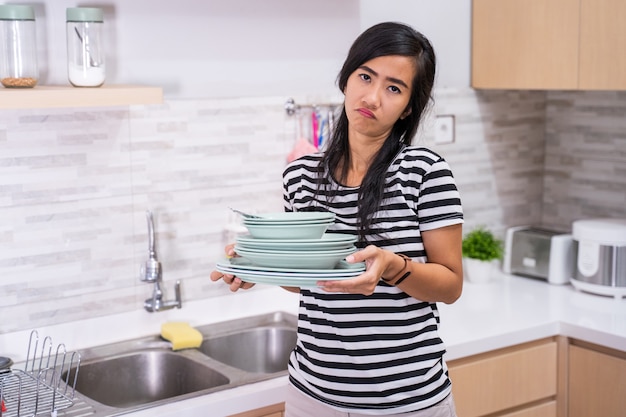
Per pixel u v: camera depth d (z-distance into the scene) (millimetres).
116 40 2441
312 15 2785
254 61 2691
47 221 2363
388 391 1594
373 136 1611
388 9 2938
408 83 1553
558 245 2963
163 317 2521
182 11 2541
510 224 3320
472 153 3156
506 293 2869
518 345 2492
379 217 1606
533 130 3330
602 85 2678
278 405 2049
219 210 2668
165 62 2531
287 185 1758
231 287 1642
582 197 3246
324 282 1421
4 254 2314
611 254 2764
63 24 2359
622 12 2598
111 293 2502
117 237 2488
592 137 3186
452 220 1583
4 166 2279
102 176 2436
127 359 2285
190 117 2570
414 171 1598
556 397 2600
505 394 2467
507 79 2984
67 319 2438
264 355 2518
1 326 2338
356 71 1574
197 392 1970
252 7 2664
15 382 2033
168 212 2570
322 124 2822
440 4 3027
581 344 2531
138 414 1861
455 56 3082
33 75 2164
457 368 2348
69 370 2004
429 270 1554
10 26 2117
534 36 2873
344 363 1603
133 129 2471
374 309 1584
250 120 2688
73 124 2367
